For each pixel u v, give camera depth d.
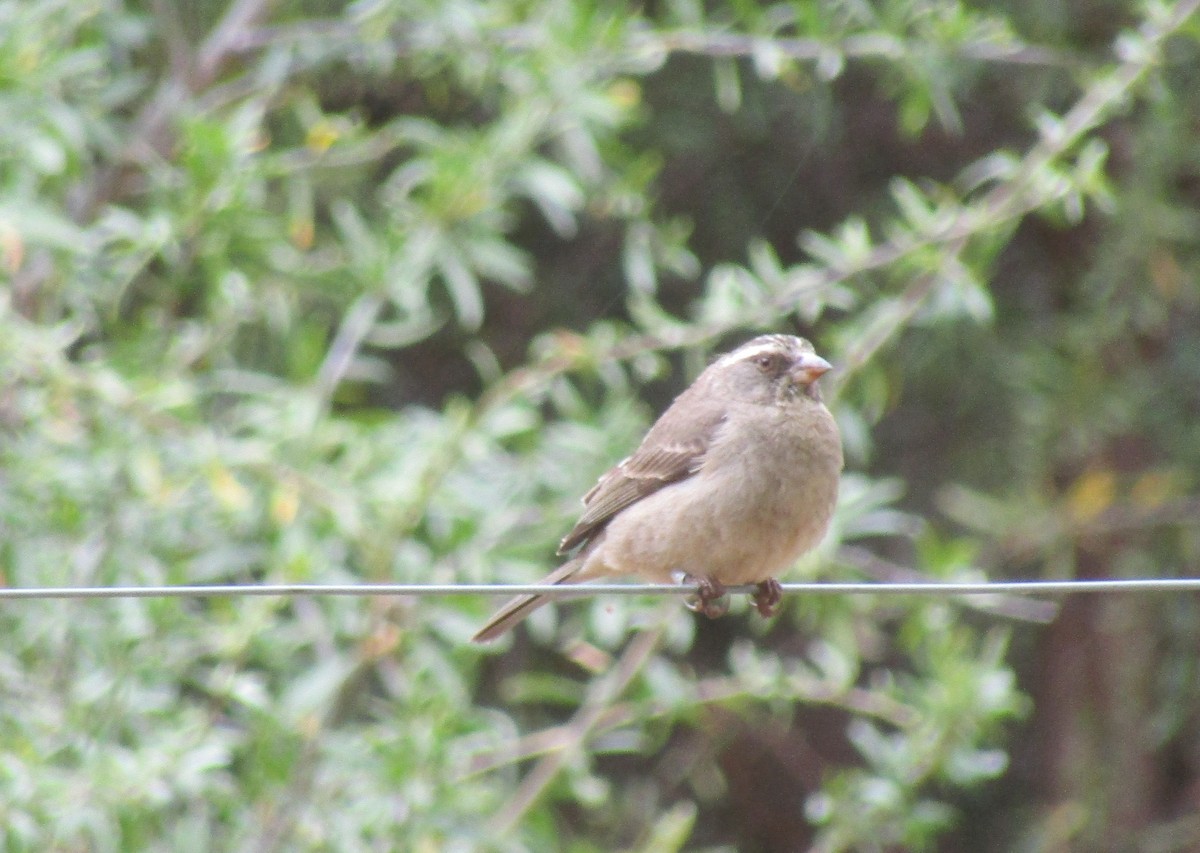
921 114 13.52
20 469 12.17
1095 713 17.78
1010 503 16.62
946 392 17.91
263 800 12.05
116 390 11.93
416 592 8.30
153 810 11.50
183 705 13.07
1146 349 17.44
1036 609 13.41
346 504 12.02
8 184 12.62
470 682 13.47
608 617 12.43
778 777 19.84
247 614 12.02
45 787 11.03
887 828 12.77
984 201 12.90
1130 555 17.14
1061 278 18.27
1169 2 13.98
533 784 12.71
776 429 10.17
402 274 12.72
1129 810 17.45
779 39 14.04
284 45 14.51
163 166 13.59
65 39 13.67
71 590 8.34
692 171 18.56
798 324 17.25
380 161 16.86
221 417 14.19
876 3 14.91
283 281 13.27
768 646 18.70
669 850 13.45
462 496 12.39
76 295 13.30
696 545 10.24
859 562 12.84
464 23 13.40
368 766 12.02
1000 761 12.71
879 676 18.52
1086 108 12.83
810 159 18.95
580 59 13.19
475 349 16.02
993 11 16.55
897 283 13.63
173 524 12.62
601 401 17.05
